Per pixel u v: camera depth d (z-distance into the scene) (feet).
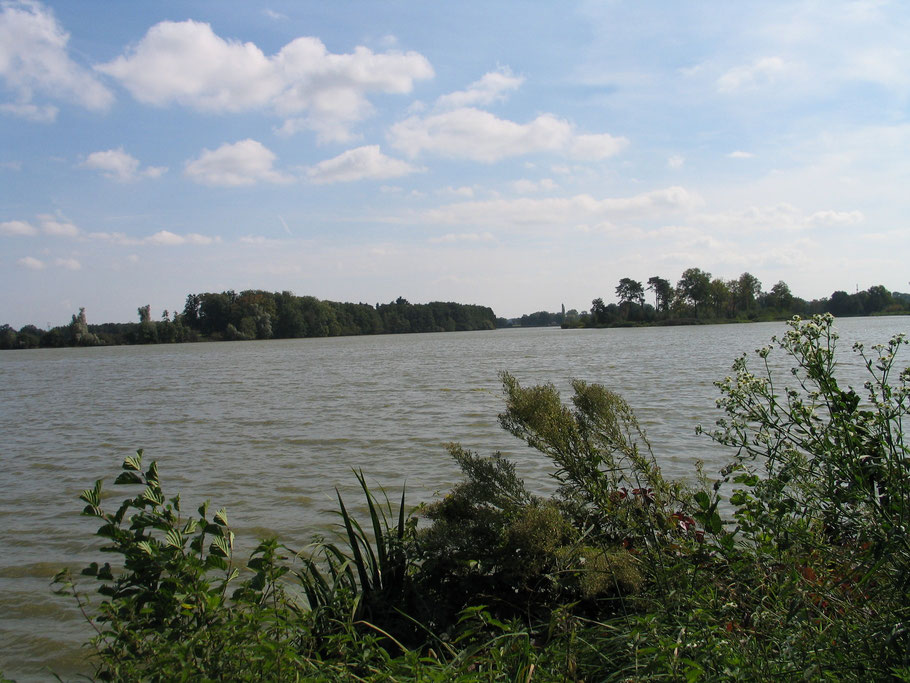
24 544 29.48
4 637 20.52
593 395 15.16
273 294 622.95
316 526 29.94
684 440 44.93
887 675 8.57
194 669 9.16
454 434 54.95
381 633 13.87
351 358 223.10
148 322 562.25
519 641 11.91
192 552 11.04
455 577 14.64
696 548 11.56
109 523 11.14
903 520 9.14
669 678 9.37
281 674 9.76
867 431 9.93
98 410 88.48
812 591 9.85
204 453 50.98
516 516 14.16
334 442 53.72
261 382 128.36
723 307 535.60
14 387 146.92
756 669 8.95
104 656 10.49
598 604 13.84
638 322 583.17
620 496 13.88
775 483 10.38
